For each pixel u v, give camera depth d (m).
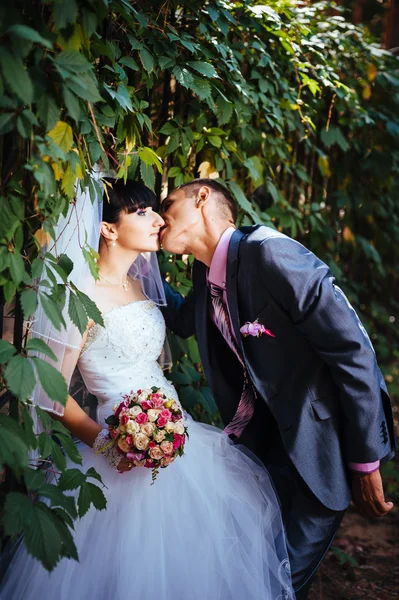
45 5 1.53
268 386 2.25
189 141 2.60
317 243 4.17
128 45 2.26
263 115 3.27
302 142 3.94
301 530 2.24
